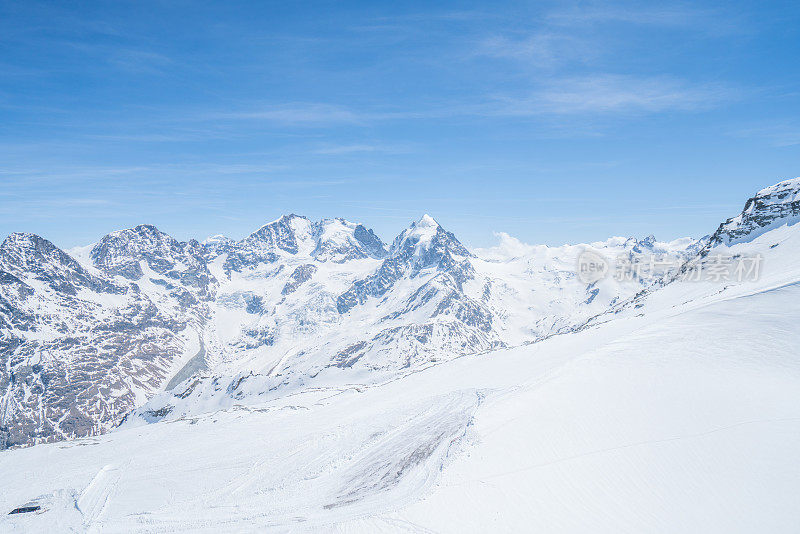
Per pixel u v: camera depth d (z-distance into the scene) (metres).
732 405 40.88
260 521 37.47
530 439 39.50
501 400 52.56
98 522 41.06
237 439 68.81
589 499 31.77
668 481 32.75
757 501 30.22
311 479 45.00
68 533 39.50
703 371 48.09
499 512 31.66
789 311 60.16
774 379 44.84
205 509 41.31
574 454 36.44
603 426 39.69
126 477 53.94
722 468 33.38
